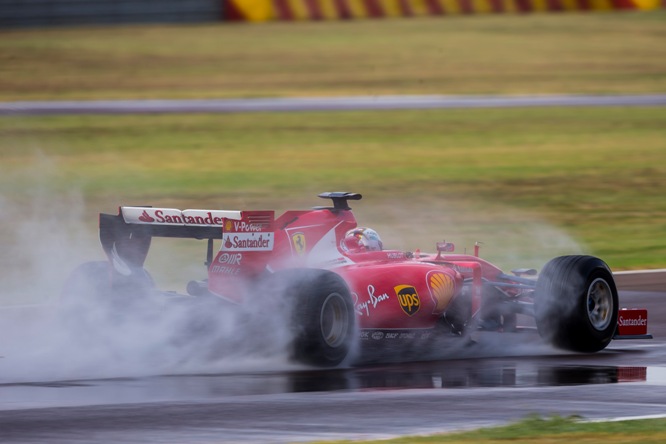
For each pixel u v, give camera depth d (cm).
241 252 3444
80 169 9812
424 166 10175
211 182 9156
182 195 8512
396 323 3641
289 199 8369
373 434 2412
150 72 18062
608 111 14338
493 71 18438
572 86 16875
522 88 16650
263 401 2812
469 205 8300
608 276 3862
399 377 3238
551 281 3797
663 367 3478
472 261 4053
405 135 12225
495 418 2606
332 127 12775
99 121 12925
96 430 2442
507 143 11738
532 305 3875
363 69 18612
